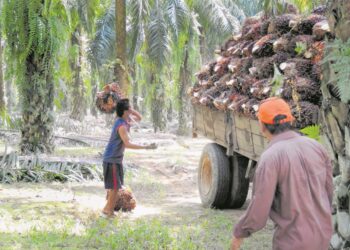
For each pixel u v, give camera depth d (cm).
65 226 624
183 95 2088
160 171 1169
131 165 1145
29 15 1029
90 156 1209
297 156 315
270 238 626
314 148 323
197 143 1780
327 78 369
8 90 2919
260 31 654
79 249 543
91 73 2002
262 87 562
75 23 1278
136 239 584
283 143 320
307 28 562
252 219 312
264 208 310
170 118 2802
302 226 310
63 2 1062
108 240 570
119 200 748
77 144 1468
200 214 755
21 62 1080
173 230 638
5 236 575
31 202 760
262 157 318
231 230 649
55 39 1055
